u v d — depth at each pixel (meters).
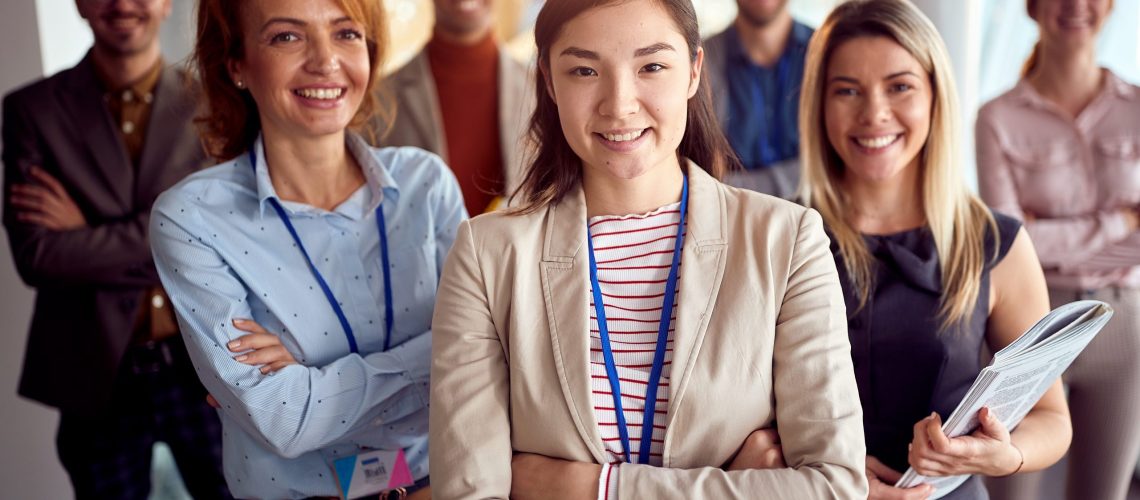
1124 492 2.78
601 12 1.39
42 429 3.51
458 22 3.33
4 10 3.37
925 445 1.65
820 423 1.43
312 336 1.86
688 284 1.48
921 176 1.99
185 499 3.60
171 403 2.84
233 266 1.83
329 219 1.91
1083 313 1.49
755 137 3.42
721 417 1.45
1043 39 3.04
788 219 1.51
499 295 1.54
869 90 1.92
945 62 1.93
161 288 2.83
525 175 1.63
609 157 1.44
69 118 2.84
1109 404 2.73
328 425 1.79
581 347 1.47
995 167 3.05
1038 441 1.80
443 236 2.00
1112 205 3.00
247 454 1.86
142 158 2.87
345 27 1.84
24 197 2.81
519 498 1.49
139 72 2.91
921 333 1.87
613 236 1.54
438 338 1.56
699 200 1.54
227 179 1.89
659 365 1.48
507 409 1.53
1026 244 1.95
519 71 3.48
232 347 1.78
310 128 1.82
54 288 2.83
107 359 2.78
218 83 1.93
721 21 4.02
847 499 1.39
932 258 1.91
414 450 1.94
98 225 2.84
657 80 1.42
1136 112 2.99
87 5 2.78
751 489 1.39
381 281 1.93
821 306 1.47
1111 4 2.96
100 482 2.86
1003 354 1.45
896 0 1.97
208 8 1.86
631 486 1.41
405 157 2.04
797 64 3.42
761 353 1.46
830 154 2.05
